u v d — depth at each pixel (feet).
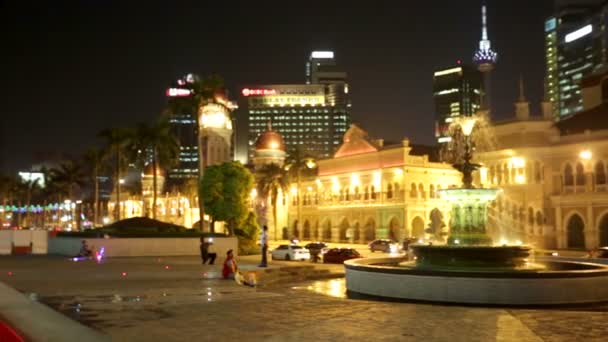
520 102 248.11
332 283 111.45
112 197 603.67
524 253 85.25
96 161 332.39
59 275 105.50
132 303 67.00
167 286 86.07
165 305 65.21
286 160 343.05
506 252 83.46
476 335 46.93
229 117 410.52
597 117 245.24
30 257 170.91
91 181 411.75
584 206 222.69
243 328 50.85
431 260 86.84
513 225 245.45
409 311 59.52
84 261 148.97
